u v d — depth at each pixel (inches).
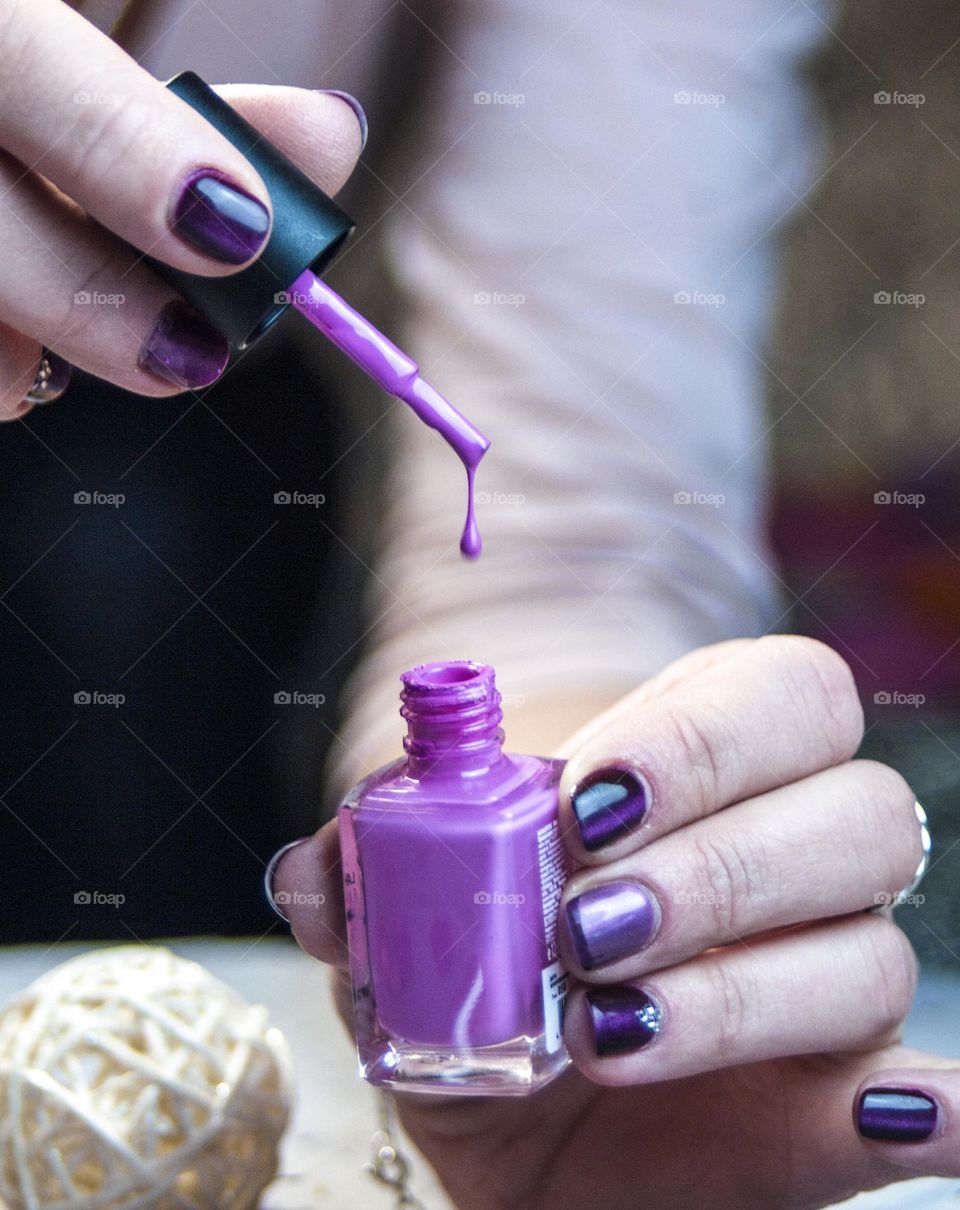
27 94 19.4
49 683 59.8
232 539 59.4
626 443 40.5
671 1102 28.0
